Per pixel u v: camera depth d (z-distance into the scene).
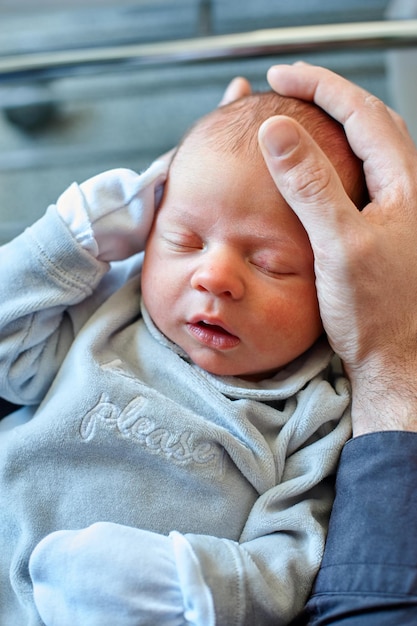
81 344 0.76
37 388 0.78
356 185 0.77
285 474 0.73
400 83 1.67
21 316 0.73
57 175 1.79
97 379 0.72
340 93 0.77
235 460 0.71
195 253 0.73
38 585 0.64
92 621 0.60
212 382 0.74
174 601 0.59
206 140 0.75
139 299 0.82
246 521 0.71
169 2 1.95
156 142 1.85
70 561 0.62
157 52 1.20
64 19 2.03
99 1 1.91
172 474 0.71
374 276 0.67
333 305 0.69
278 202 0.70
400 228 0.70
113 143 1.85
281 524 0.69
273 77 0.80
